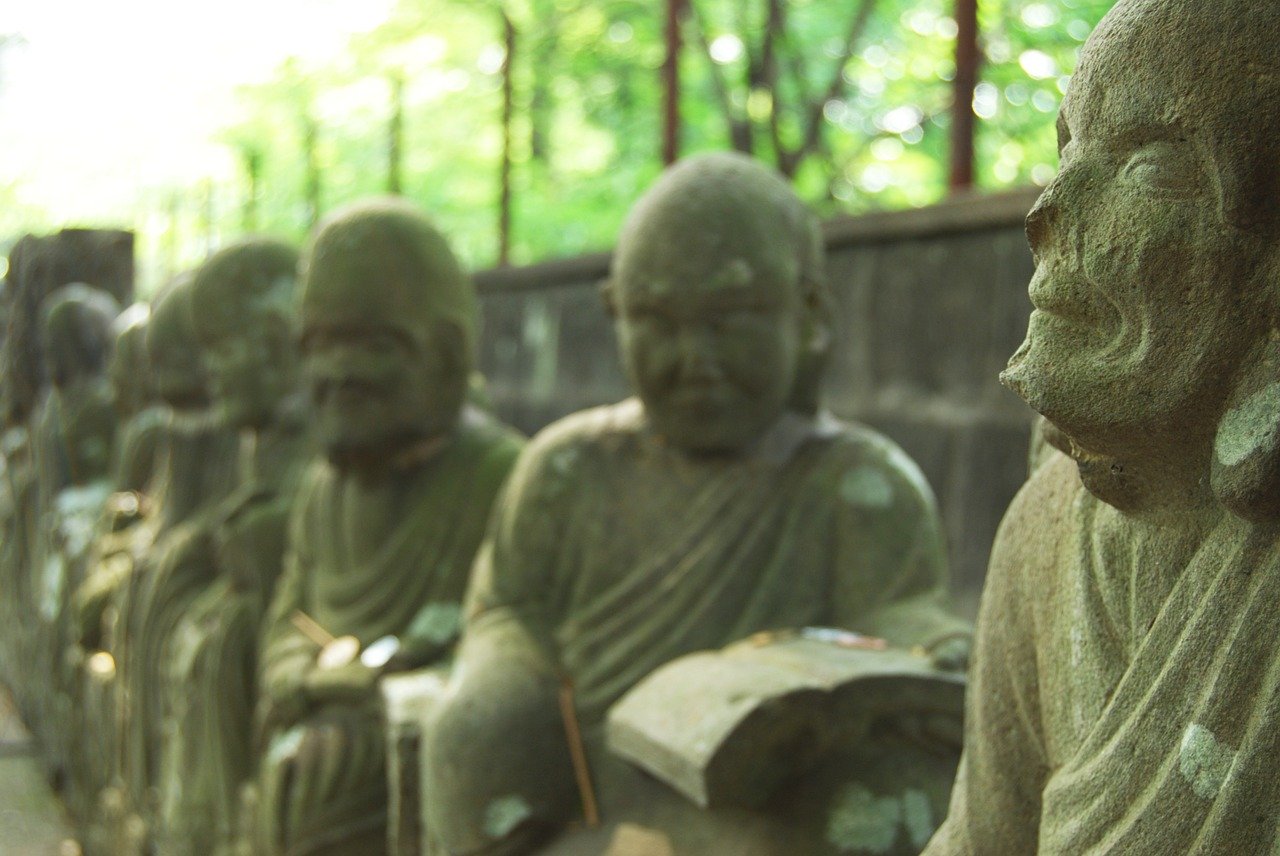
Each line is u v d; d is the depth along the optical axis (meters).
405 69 7.16
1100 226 0.89
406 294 2.51
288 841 2.42
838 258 3.36
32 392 6.00
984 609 1.11
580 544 2.02
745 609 1.91
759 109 4.67
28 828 4.42
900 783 1.65
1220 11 0.84
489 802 1.87
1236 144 0.82
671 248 1.88
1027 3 3.54
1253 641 0.83
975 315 2.96
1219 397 0.85
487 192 7.18
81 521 4.90
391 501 2.59
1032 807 1.05
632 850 1.77
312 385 2.57
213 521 3.46
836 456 1.95
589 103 6.23
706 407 1.91
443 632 2.47
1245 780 0.81
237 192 7.43
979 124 3.52
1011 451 2.86
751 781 1.62
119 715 3.73
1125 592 0.95
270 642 2.70
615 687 1.91
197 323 3.20
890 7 4.57
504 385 5.44
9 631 5.92
